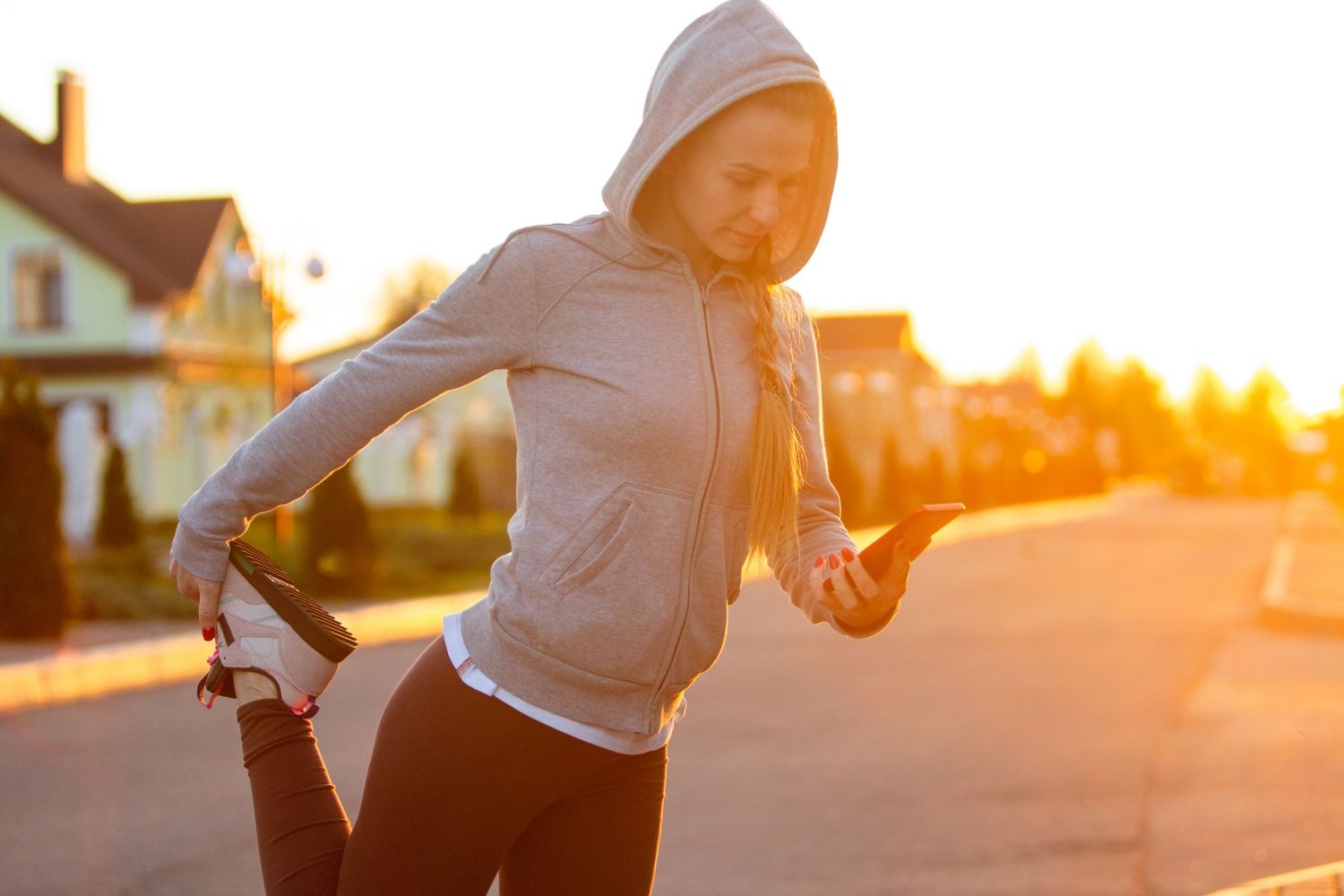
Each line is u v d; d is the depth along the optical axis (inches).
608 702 89.7
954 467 3250.5
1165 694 410.9
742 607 730.2
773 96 86.0
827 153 92.7
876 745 335.3
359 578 762.8
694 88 85.5
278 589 95.0
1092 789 284.2
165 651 461.1
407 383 89.8
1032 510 2454.5
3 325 1395.2
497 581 90.7
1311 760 310.8
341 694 418.0
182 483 1382.9
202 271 1406.3
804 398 100.3
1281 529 1605.6
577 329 89.1
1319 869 193.2
